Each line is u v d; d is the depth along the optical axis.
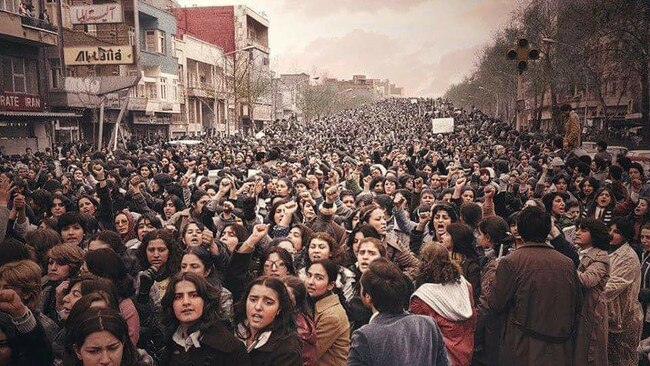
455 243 4.84
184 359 3.19
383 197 7.45
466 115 75.25
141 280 4.28
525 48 12.88
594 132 44.94
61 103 31.91
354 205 8.35
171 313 3.26
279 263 4.39
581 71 39.53
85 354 2.70
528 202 7.57
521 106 65.31
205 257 4.45
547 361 3.99
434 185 10.45
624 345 5.19
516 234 4.83
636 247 6.65
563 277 4.06
